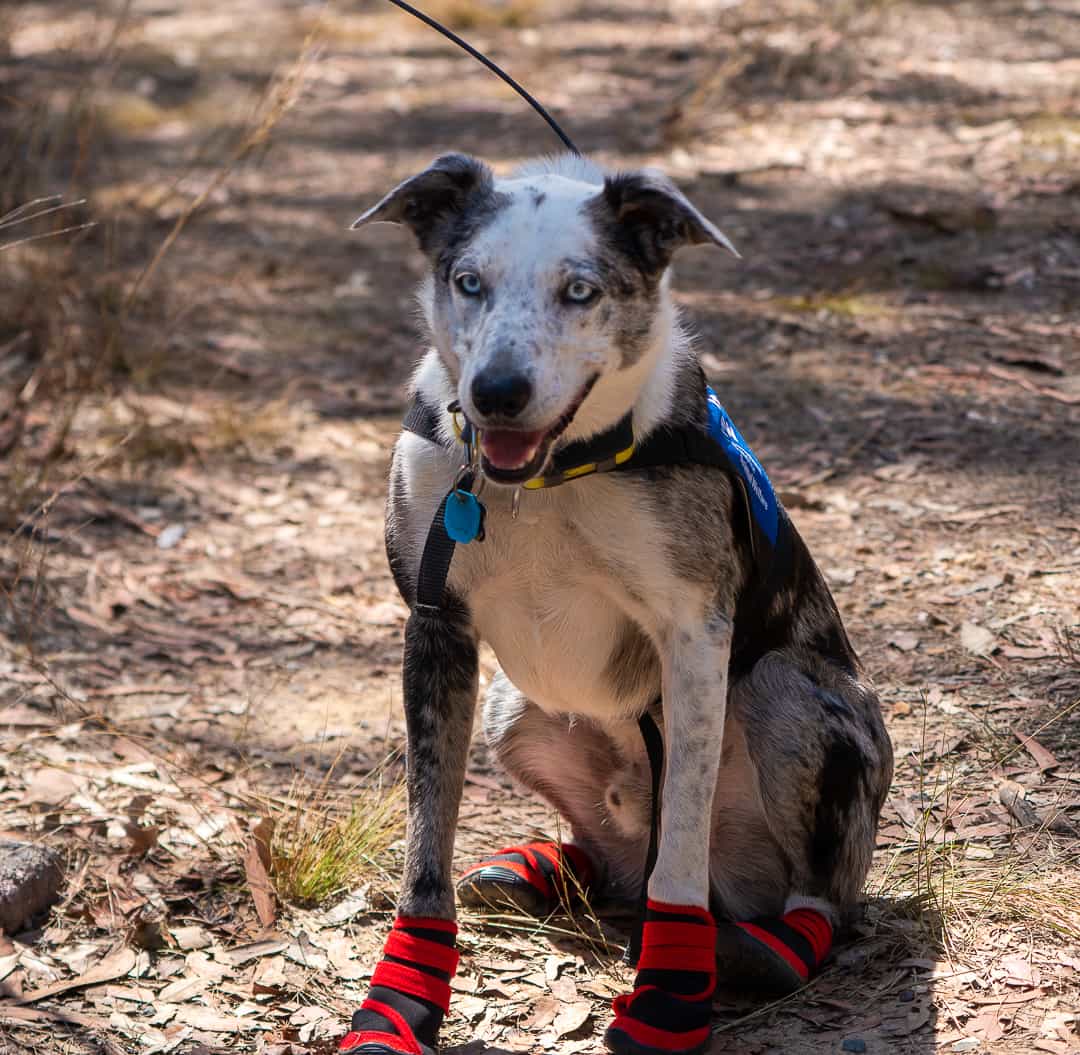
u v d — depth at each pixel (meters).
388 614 5.01
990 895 3.20
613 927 3.45
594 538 2.96
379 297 8.16
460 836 3.79
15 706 4.33
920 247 7.90
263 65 13.27
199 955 3.28
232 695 4.49
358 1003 3.12
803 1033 2.91
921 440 5.82
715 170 9.40
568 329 2.76
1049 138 9.27
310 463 6.16
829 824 3.18
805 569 3.40
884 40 12.05
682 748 3.00
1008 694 4.10
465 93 12.17
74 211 8.27
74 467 5.92
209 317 7.70
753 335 7.03
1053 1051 2.68
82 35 10.66
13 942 3.29
